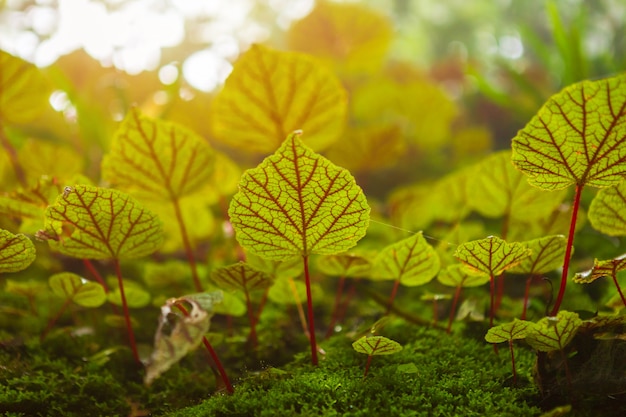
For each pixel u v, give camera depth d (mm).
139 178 414
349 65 968
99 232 336
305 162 296
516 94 1514
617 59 980
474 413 315
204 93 714
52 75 639
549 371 323
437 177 1063
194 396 370
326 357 371
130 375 395
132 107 396
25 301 479
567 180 315
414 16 2740
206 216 500
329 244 323
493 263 327
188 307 338
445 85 1664
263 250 323
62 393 361
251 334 412
